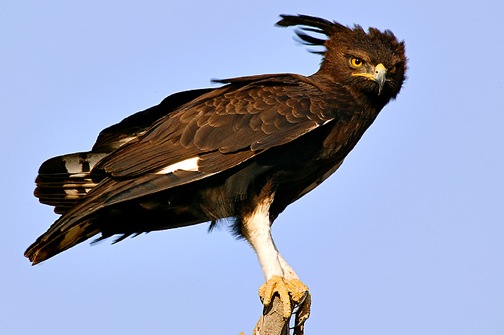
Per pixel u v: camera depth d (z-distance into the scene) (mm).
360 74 12148
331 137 11891
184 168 11438
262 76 12227
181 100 12516
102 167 11789
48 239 11641
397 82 12570
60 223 11414
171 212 12086
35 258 12078
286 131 11477
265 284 10664
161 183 11336
